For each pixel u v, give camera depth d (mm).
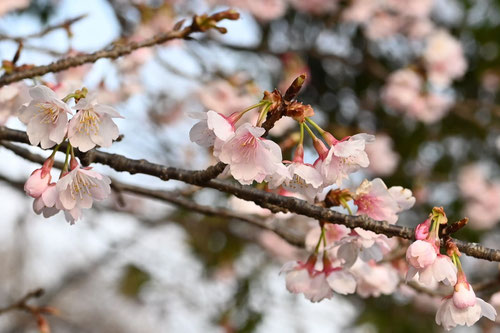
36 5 4754
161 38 2451
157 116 5445
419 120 5781
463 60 5504
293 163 2006
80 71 3039
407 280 1865
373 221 1948
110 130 1954
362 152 2049
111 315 10469
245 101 4504
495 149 6211
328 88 5805
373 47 5922
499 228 6340
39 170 1986
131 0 4406
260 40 5617
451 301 1892
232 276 6125
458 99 6047
